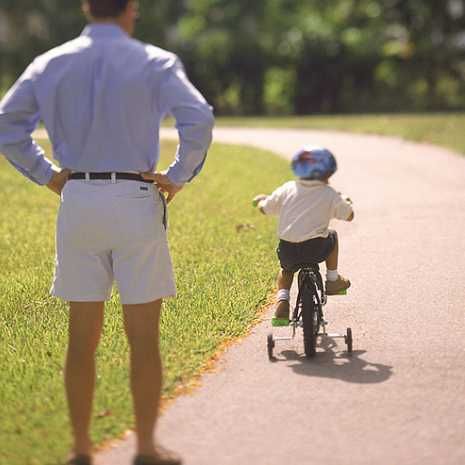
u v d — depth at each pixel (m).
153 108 15.95
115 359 21.14
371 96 127.44
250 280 28.41
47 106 15.95
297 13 153.38
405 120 85.81
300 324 22.06
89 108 15.88
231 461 16.19
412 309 25.52
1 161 64.81
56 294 16.45
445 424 17.64
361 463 16.03
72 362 16.45
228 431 17.44
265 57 126.44
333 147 68.31
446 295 26.75
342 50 125.19
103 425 17.42
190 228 38.34
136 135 15.95
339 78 126.06
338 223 38.00
